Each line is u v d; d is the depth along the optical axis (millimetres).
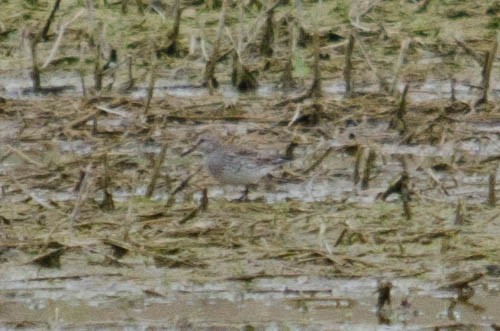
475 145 16922
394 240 13883
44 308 12602
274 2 21219
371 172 15914
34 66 19172
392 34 20906
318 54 18594
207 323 12258
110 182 15188
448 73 19641
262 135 17219
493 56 18266
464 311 12508
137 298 12789
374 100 18453
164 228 14117
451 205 14844
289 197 15172
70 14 21797
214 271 13250
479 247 13734
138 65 20047
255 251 13617
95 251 13609
